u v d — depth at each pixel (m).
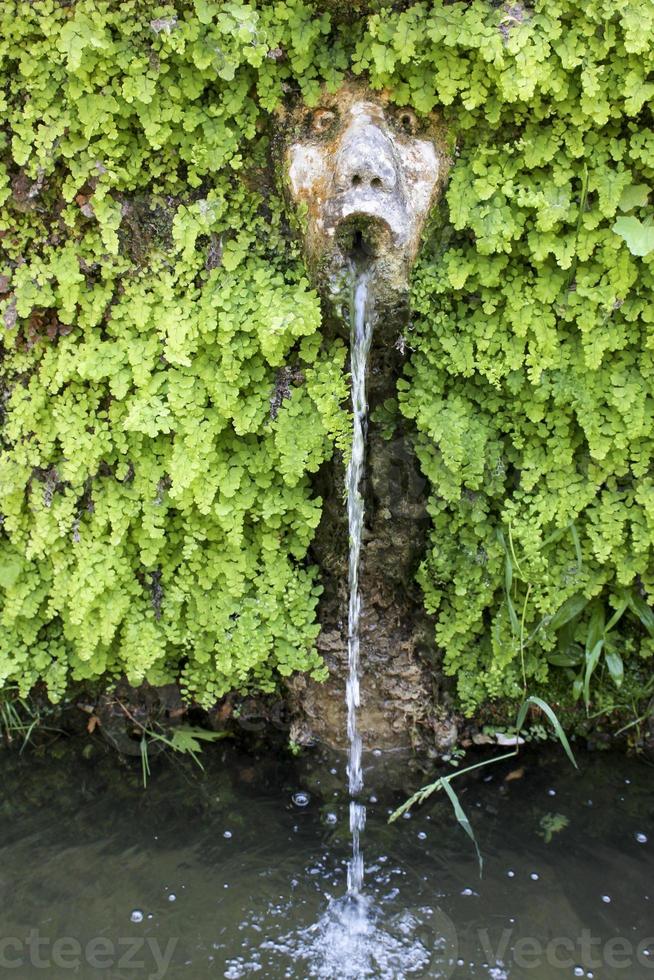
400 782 3.51
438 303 3.13
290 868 3.10
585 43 2.82
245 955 2.79
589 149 2.96
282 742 3.70
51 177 3.10
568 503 3.28
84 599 3.35
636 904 2.96
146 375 3.15
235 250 3.09
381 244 2.84
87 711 3.77
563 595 3.40
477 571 3.42
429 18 2.83
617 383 3.16
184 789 3.47
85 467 3.30
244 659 3.46
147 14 2.85
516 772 3.54
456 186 3.00
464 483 3.32
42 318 3.28
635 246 2.92
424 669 3.65
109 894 3.00
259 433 3.27
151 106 2.95
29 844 3.21
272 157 3.08
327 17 2.89
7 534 3.58
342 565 3.51
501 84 2.81
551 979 2.71
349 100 2.98
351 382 3.23
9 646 3.62
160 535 3.34
